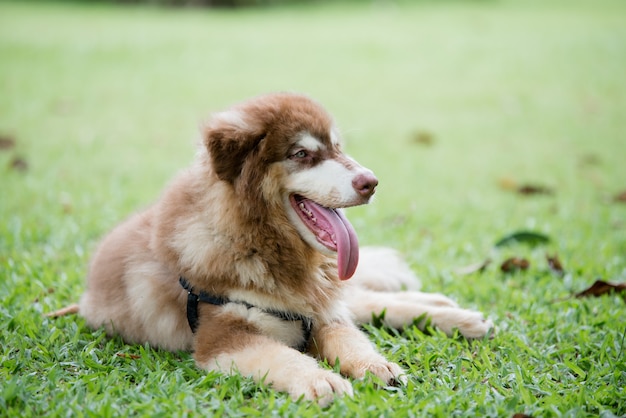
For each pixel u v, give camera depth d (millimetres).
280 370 3809
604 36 20125
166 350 4453
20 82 14641
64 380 3963
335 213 4215
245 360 3930
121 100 13789
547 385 3920
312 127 4203
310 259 4340
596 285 5320
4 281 5566
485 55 18469
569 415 3500
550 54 18281
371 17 25172
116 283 4625
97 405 3582
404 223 7566
